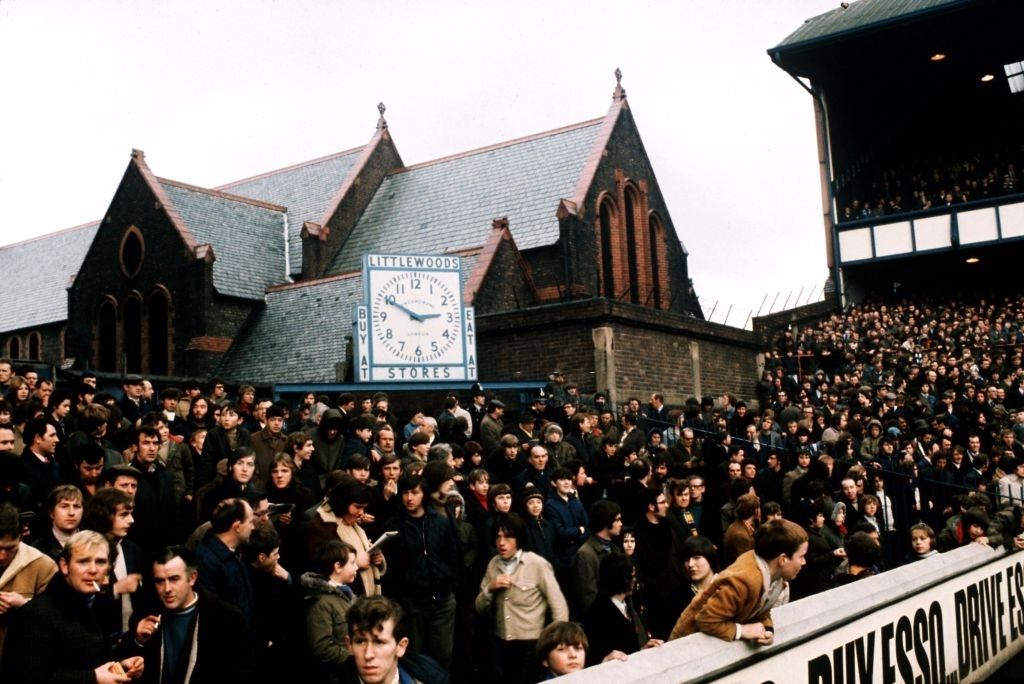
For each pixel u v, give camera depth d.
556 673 4.92
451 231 31.80
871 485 12.08
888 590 6.62
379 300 17.08
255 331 29.98
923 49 34.81
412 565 7.11
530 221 29.81
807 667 5.46
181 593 4.66
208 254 29.69
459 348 17.53
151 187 31.34
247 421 11.11
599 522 7.19
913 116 38.31
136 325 31.56
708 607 4.85
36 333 41.41
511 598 6.88
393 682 4.51
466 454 9.88
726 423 15.12
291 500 7.36
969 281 36.81
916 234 34.03
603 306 18.67
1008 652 8.97
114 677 4.39
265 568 5.70
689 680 4.47
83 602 4.69
